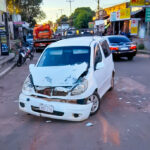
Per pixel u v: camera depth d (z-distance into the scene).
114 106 5.11
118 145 3.38
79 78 4.18
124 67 10.39
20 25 41.16
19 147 3.45
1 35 15.02
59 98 4.04
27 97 4.29
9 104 5.53
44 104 4.05
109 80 6.00
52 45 5.50
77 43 5.27
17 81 8.20
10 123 4.37
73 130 3.93
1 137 3.80
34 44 20.02
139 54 15.94
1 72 9.66
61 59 4.98
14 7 36.84
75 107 3.96
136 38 21.88
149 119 4.33
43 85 4.14
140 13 21.58
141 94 6.00
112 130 3.88
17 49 14.77
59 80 4.15
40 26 23.19
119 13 25.50
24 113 4.87
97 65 4.64
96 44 5.38
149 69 9.65
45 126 4.15
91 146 3.38
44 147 3.41
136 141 3.49
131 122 4.21
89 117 4.46
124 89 6.55
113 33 29.86
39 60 5.23
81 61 4.77
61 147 3.39
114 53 11.91
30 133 3.90
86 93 4.07
